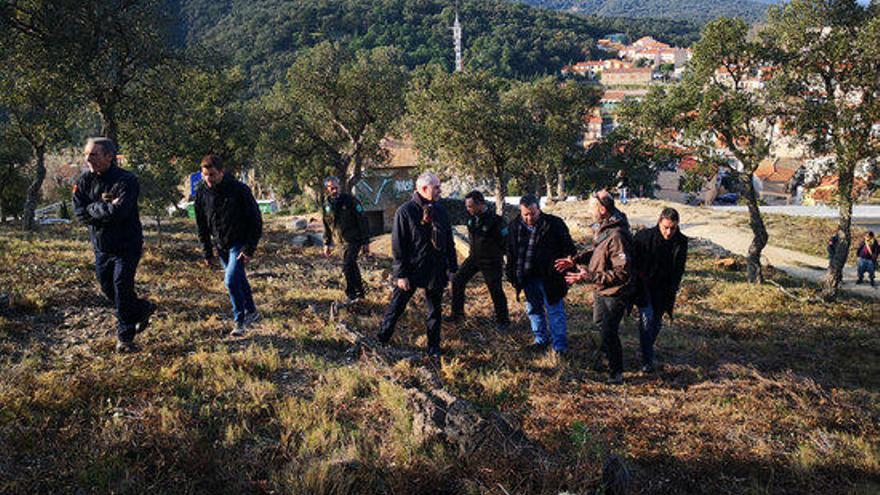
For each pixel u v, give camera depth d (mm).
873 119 14367
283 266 11445
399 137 36656
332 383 4914
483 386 5219
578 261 6062
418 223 5465
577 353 6500
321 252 15195
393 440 4055
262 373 5059
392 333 6109
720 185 77938
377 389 4844
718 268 19547
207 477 3494
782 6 15609
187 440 3771
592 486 3613
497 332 6992
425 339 6348
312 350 5773
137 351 5285
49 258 9516
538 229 6062
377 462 3754
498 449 3859
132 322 5246
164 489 3338
